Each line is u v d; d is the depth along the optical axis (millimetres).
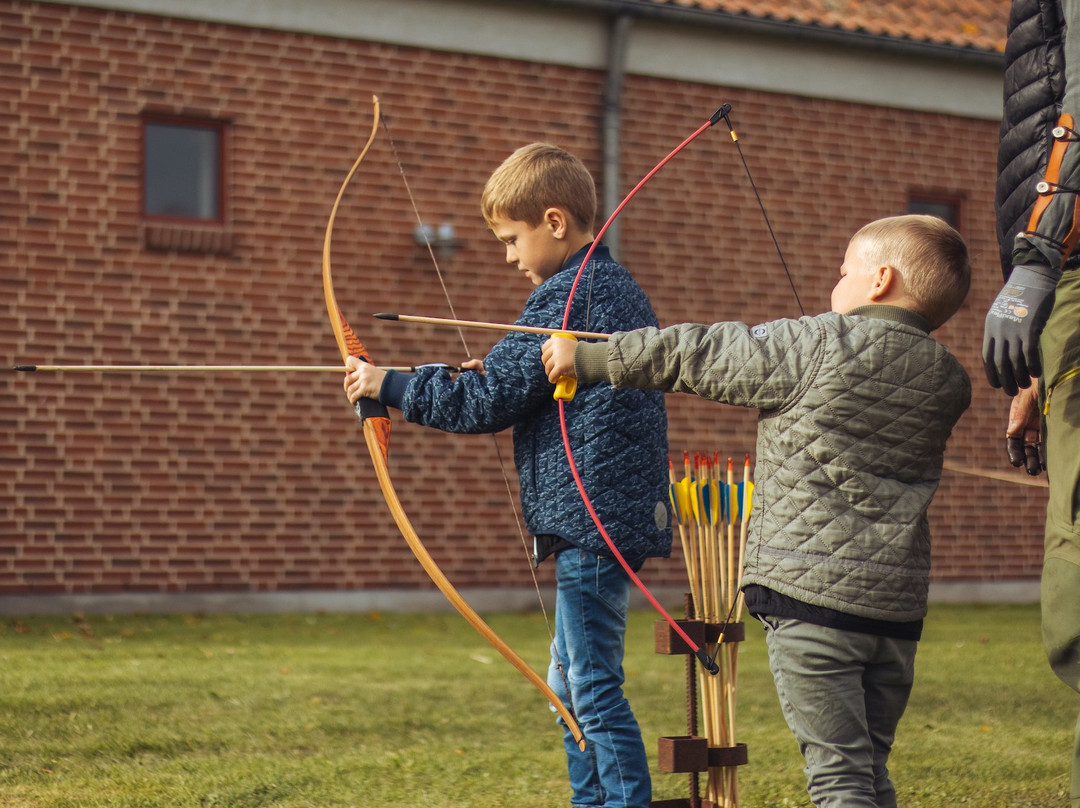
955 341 10469
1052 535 2355
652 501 2863
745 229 9898
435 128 9023
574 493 2787
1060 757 4082
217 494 8344
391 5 8883
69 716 4527
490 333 9070
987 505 10445
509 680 5633
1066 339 2359
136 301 8203
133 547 8117
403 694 5211
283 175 8609
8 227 7922
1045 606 2361
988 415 10508
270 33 8594
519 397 2781
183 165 8469
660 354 2363
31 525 7887
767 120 10008
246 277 8484
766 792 3547
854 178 10266
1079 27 2420
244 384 8438
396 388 2895
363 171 8812
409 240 8906
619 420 2811
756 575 2297
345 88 8789
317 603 8562
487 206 3035
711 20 9633
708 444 9719
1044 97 2510
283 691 5199
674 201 9695
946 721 4766
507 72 9250
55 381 7977
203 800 3387
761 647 6969
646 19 9539
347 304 8719
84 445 8031
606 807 2736
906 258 2391
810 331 2311
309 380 8602
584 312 2838
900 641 2297
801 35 9914
